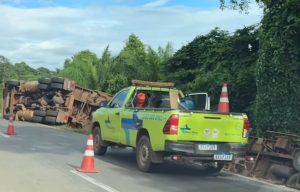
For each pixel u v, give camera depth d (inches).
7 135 778.2
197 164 537.0
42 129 970.1
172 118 422.6
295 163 430.9
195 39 986.7
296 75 566.9
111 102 555.2
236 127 443.5
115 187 375.6
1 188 355.9
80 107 1178.0
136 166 498.0
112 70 1411.2
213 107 794.2
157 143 437.4
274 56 575.8
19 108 1238.3
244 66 781.9
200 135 430.9
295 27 560.1
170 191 371.6
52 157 532.1
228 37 861.8
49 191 349.7
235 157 440.8
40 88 1172.5
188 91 864.3
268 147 470.6
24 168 448.5
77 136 839.1
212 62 872.3
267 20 596.4
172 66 1012.5
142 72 1213.1
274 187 411.2
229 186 405.7
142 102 517.0
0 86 2155.5
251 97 763.4
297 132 564.7
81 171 443.2
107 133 547.5
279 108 577.0
